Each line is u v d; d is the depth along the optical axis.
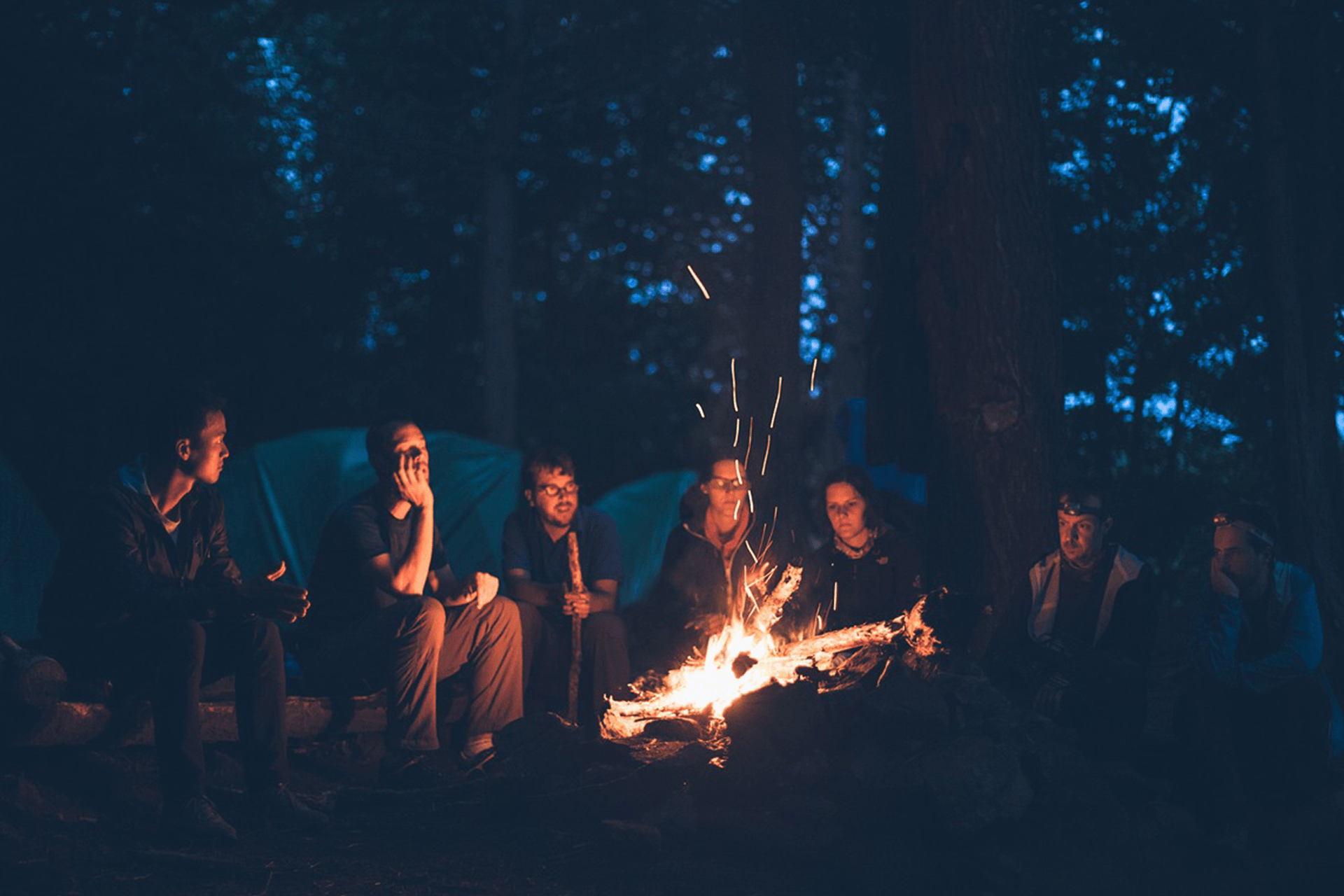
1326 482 7.48
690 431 18.66
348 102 15.93
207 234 13.48
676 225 16.28
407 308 18.66
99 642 4.12
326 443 8.94
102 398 12.73
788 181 8.85
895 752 4.16
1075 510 4.84
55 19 12.45
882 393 6.77
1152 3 8.45
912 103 6.52
